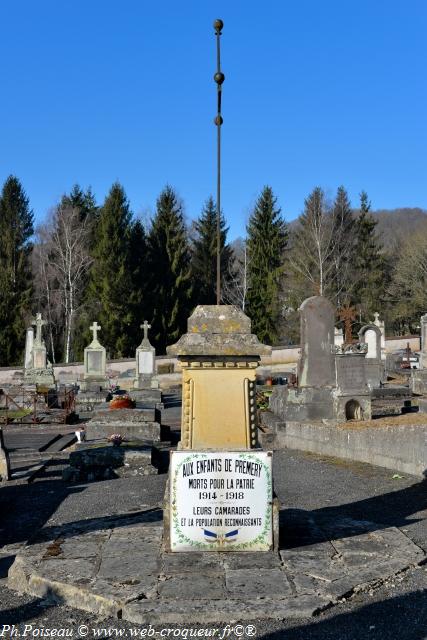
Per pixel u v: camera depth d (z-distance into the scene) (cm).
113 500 1080
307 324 1706
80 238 5788
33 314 5666
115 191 5594
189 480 696
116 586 610
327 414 1686
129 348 5475
